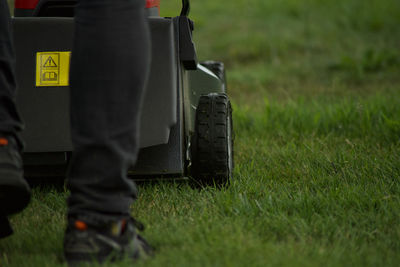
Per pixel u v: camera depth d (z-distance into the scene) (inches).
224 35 1040.2
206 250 169.6
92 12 157.0
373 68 765.3
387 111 437.4
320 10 1197.7
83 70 156.6
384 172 285.0
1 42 167.8
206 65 414.0
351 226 205.5
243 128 442.9
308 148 340.2
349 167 298.0
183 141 263.4
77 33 159.9
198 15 1198.9
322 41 971.3
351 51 890.1
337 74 751.1
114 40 155.6
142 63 159.2
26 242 184.1
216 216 214.7
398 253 178.4
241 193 259.0
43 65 245.0
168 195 259.6
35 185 283.0
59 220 220.8
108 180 155.4
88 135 155.1
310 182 275.9
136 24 159.2
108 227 160.2
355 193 245.1
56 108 241.8
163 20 246.5
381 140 378.0
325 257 169.2
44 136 239.5
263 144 379.6
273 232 200.8
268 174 294.0
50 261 164.9
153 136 236.1
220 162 272.5
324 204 231.3
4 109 165.3
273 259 161.8
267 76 750.5
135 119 159.5
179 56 256.1
